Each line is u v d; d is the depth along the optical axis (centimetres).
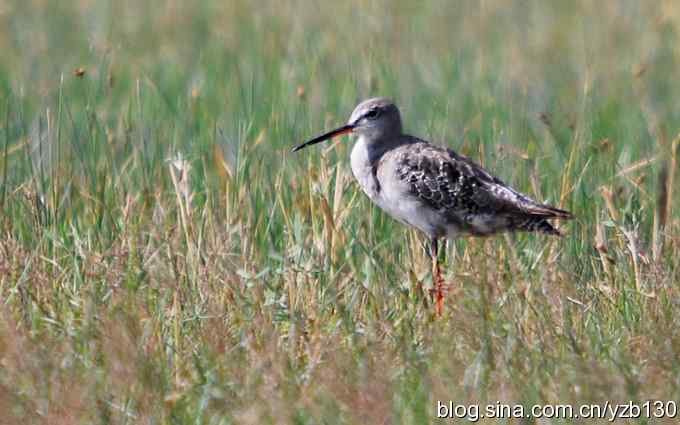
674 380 1081
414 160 1409
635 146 1739
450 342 1149
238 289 1254
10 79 2162
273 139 1688
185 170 1425
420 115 1977
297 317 1195
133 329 1133
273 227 1489
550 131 1672
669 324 1183
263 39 2347
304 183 1503
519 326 1176
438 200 1396
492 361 1105
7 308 1215
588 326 1210
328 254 1361
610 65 2327
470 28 2595
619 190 1527
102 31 2531
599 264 1403
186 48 2411
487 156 1653
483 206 1382
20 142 1627
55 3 2738
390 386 1063
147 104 1894
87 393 1055
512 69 2273
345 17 2600
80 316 1205
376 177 1462
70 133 1750
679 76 2247
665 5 2669
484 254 1325
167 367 1112
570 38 2530
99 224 1455
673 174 1503
